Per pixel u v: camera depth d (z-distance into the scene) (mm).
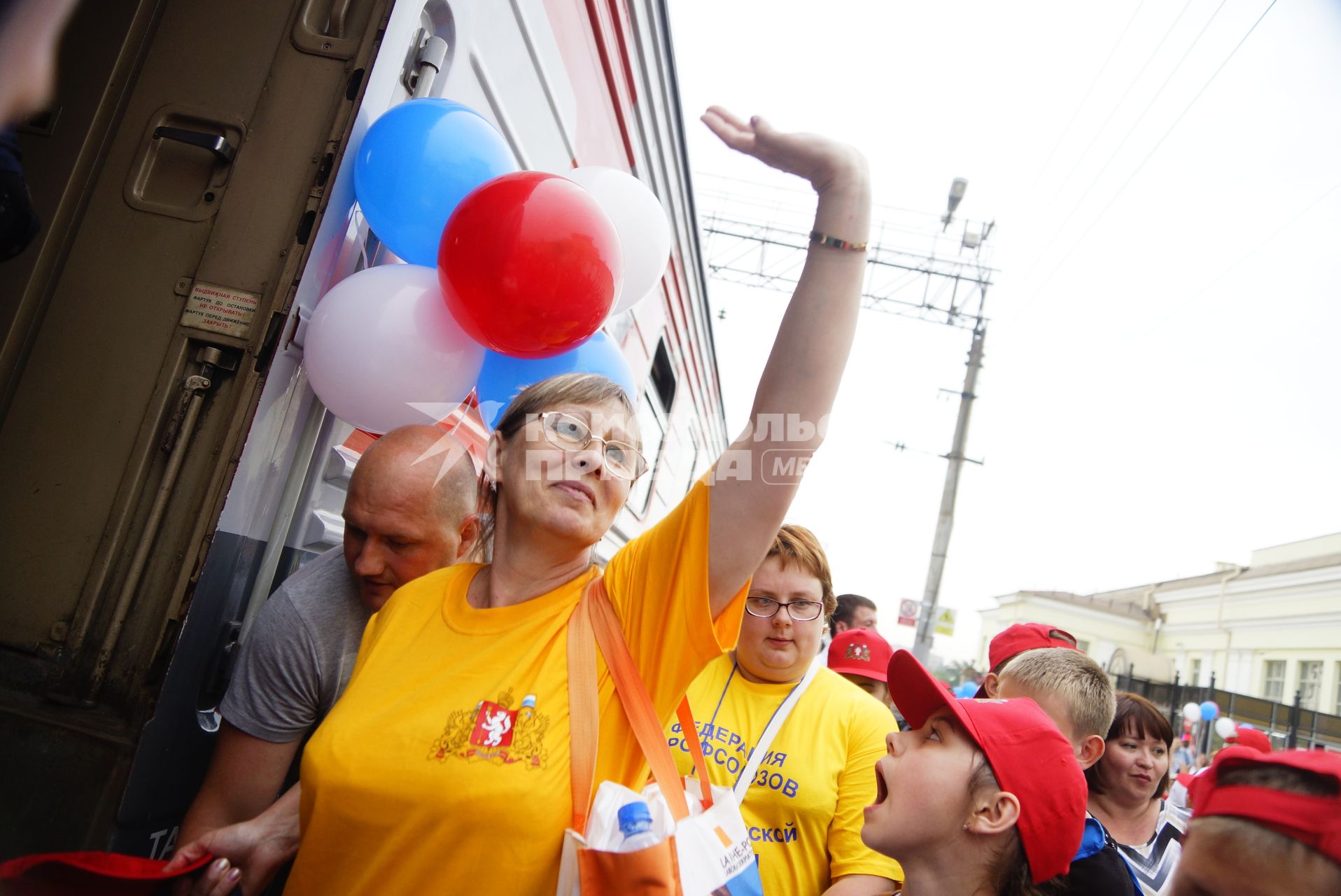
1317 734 9156
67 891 1045
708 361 6125
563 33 2297
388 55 1531
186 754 1368
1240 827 886
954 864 1218
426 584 1224
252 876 1182
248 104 1514
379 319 1404
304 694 1356
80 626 1315
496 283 1320
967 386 11641
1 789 1247
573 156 2523
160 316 1433
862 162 1070
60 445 1392
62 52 1504
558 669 1038
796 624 1834
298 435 1532
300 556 1609
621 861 866
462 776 938
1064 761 1221
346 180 1496
